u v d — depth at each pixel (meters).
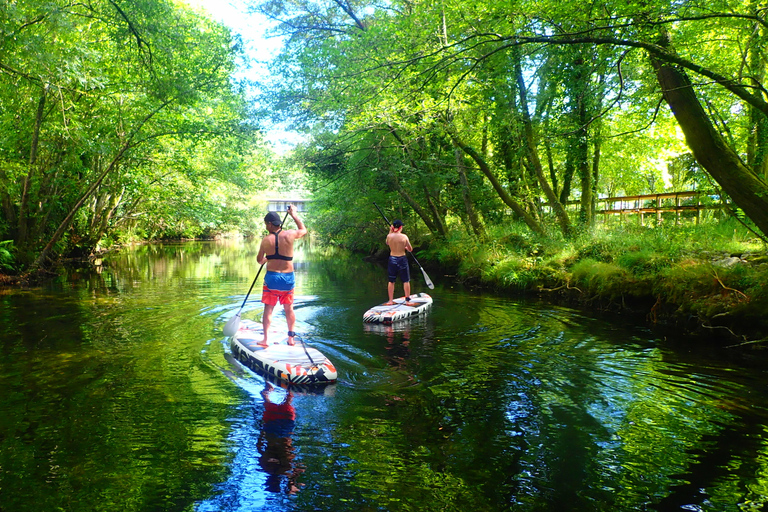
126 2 10.60
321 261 21.22
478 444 3.58
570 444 3.58
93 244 20.14
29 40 8.59
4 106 10.97
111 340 6.48
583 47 8.29
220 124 15.20
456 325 7.55
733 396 4.52
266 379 4.97
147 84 11.70
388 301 9.72
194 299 9.88
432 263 17.61
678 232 9.59
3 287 11.69
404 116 11.41
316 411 4.17
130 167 16.64
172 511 2.74
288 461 3.31
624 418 4.04
